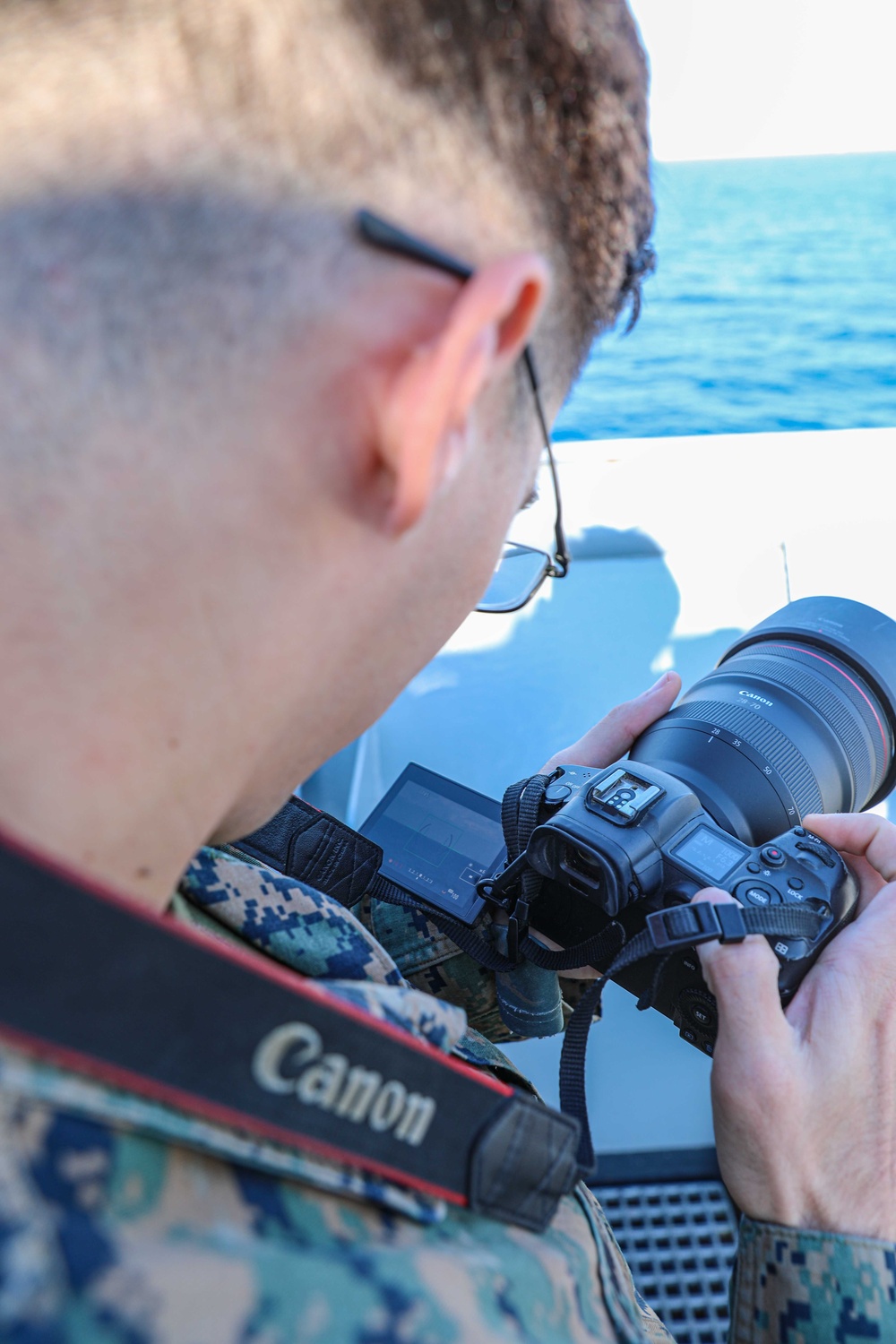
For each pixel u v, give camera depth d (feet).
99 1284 0.82
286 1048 1.07
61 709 0.92
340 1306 0.97
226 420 0.93
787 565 5.71
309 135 0.94
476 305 0.89
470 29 1.00
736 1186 2.04
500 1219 1.35
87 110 0.88
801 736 3.22
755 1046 2.05
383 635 1.20
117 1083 0.93
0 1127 0.84
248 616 1.01
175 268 0.90
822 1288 1.88
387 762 4.98
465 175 1.03
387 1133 1.20
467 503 1.19
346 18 0.94
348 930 1.86
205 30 0.90
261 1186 1.04
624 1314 1.47
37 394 0.87
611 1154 3.66
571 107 1.10
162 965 0.95
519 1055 4.07
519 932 2.77
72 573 0.90
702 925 2.15
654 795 2.77
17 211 0.87
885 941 2.32
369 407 0.99
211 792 1.10
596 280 1.26
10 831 0.88
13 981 0.86
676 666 5.31
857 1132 2.06
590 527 5.87
